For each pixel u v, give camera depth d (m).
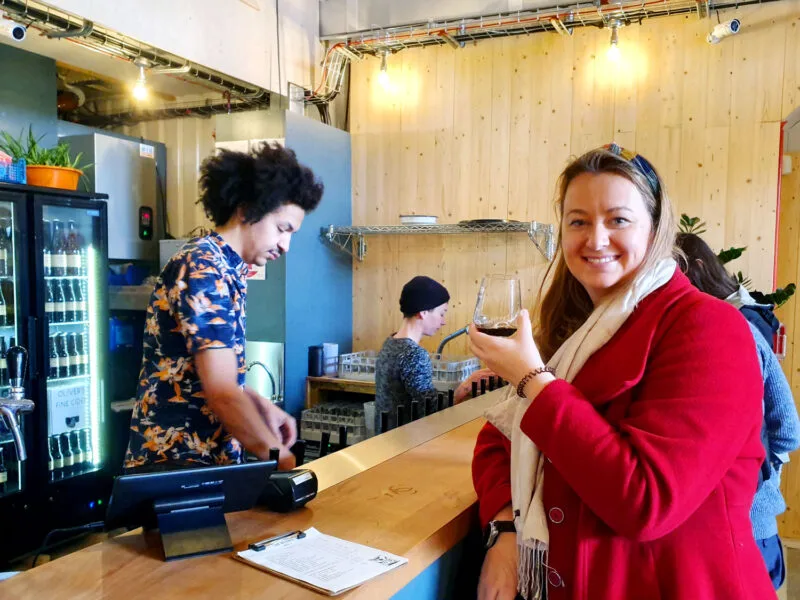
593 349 0.96
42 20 2.84
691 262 1.65
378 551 0.92
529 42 3.89
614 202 0.93
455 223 4.15
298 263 3.98
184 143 4.51
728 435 0.80
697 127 3.53
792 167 3.79
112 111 4.60
